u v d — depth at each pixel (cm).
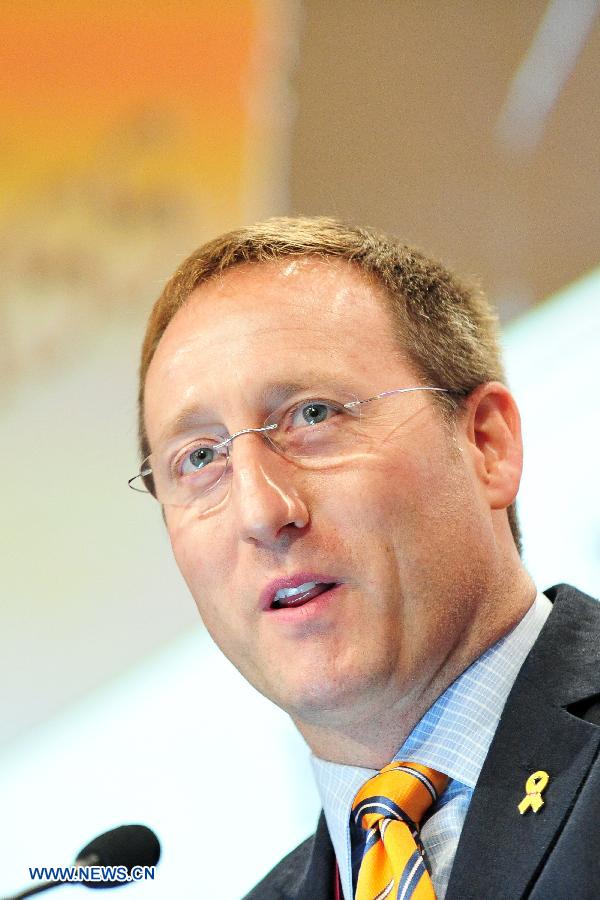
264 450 459
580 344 883
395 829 418
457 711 446
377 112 1022
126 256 1063
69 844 866
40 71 1110
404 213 992
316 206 1030
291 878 540
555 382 875
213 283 506
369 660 436
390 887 406
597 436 841
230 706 877
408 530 448
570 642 447
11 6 1109
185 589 958
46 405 1030
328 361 472
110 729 902
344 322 484
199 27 1113
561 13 966
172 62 1110
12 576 980
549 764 404
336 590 443
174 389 492
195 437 489
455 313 527
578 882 360
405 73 1018
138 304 1051
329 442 460
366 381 473
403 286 512
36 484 1011
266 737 852
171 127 1101
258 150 1061
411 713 455
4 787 895
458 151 986
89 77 1108
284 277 496
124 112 1105
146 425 527
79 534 991
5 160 1085
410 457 459
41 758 907
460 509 464
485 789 407
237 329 483
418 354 491
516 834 388
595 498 827
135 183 1080
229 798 841
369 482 448
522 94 970
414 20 1022
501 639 462
